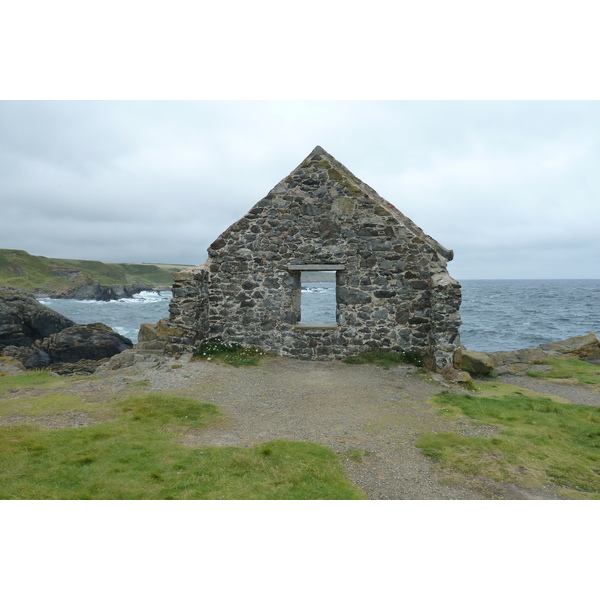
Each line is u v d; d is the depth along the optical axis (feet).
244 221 44.75
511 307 214.48
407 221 47.39
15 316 105.40
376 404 29.81
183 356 40.52
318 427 25.23
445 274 41.70
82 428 23.61
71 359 79.25
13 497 16.34
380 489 18.19
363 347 43.37
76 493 16.78
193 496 16.67
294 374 38.04
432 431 24.88
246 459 19.77
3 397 30.17
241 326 44.88
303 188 43.96
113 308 254.06
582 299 285.84
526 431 24.95
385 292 43.09
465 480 19.10
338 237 43.50
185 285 41.47
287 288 44.19
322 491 17.48
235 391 32.22
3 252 360.69
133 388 31.73
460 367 37.76
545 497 17.76
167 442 22.03
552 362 46.55
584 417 28.22
